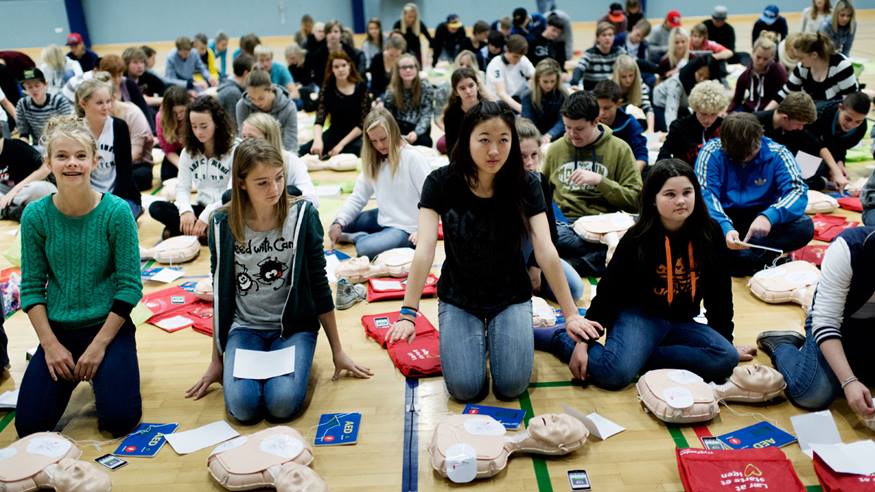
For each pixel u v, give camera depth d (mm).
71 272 2574
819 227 4234
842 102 4828
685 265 2635
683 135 4508
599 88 4383
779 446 2354
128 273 2586
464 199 2580
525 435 2338
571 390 2738
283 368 2604
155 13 15828
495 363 2629
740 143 3596
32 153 4961
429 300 3578
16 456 2273
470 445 2287
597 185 3891
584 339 2590
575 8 16156
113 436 2559
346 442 2457
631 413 2576
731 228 3523
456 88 4734
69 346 2582
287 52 9727
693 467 2158
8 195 4852
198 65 10266
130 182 4723
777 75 6141
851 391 2303
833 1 9969
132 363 2596
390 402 2707
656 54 10352
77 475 2162
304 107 8859
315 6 16016
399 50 8336
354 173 6074
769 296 3424
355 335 3252
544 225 2609
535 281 3381
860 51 11945
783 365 2650
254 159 2480
